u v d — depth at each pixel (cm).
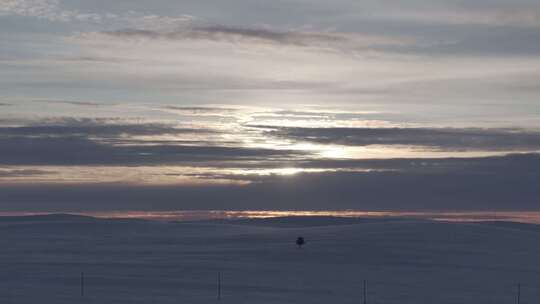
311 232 9019
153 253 7581
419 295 5209
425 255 7088
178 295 5072
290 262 6775
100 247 8238
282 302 4841
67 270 6322
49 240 9312
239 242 8375
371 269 6391
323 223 14112
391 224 9231
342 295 5166
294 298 5019
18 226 11038
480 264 6706
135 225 11200
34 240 9325
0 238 9638
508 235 8531
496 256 7156
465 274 6188
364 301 4947
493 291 5441
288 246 7706
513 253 7394
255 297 5016
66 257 7325
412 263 6700
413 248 7444
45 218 13362
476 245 7712
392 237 8088
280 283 5653
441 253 7206
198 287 5444
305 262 6769
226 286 5484
